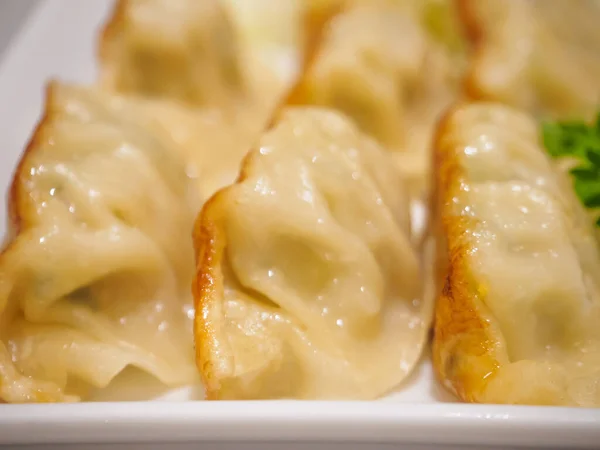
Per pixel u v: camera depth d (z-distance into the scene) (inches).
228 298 5.1
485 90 7.0
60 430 4.4
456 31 8.3
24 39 7.3
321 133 5.6
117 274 5.3
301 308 5.1
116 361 5.1
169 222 5.7
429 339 5.4
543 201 5.3
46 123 5.8
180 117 6.9
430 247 5.8
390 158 6.2
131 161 5.7
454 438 4.4
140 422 4.4
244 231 5.1
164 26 7.2
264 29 8.5
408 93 7.3
